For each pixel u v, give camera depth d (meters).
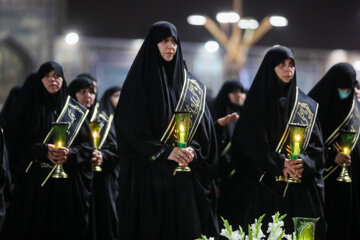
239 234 8.71
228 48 45.53
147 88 11.28
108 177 15.51
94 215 14.83
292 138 11.56
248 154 12.20
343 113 13.99
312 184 12.23
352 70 13.88
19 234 13.30
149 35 11.42
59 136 12.84
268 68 12.27
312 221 8.66
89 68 45.72
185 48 47.09
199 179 11.50
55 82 13.44
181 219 11.11
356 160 14.00
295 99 12.47
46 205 13.34
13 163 13.62
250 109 12.36
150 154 10.95
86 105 15.51
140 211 11.16
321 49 49.88
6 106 18.55
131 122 11.15
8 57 44.00
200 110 11.67
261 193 12.30
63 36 45.09
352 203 13.91
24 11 44.03
